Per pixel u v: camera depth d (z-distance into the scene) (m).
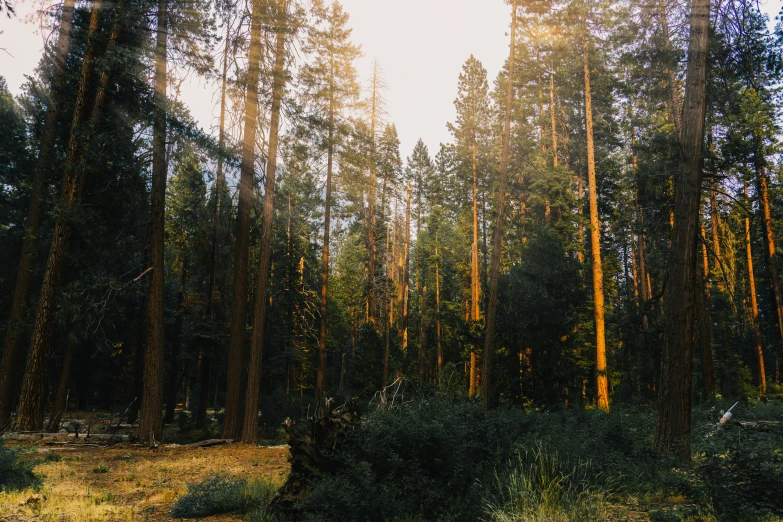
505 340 22.69
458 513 6.31
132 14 17.45
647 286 36.03
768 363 48.53
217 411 38.78
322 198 29.11
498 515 5.77
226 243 25.39
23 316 19.33
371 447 7.45
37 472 11.08
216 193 24.92
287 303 33.84
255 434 17.25
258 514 7.26
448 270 51.81
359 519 6.41
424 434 7.44
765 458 6.17
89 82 18.58
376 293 37.91
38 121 26.42
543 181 29.64
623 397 26.09
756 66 10.77
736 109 17.11
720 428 8.90
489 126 40.06
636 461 8.20
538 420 11.27
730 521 5.50
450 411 8.97
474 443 7.96
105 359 36.84
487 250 46.25
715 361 33.66
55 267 17.91
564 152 34.78
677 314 9.25
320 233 37.09
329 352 49.12
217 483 8.91
